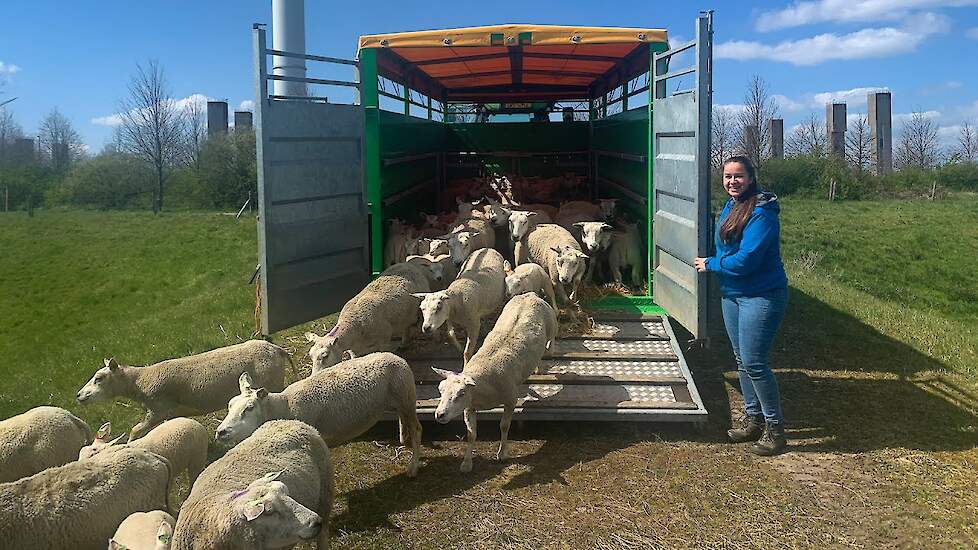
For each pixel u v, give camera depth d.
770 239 6.62
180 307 14.98
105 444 5.71
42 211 39.66
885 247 21.28
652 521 5.71
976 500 5.95
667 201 8.91
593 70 14.38
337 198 9.37
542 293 9.73
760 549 5.32
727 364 9.83
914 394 8.47
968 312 13.99
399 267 8.94
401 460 6.92
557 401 7.36
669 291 8.87
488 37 9.77
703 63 7.38
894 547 5.33
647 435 7.37
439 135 16.36
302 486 4.84
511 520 5.77
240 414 5.65
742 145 41.59
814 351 10.24
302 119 8.69
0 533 4.46
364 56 9.84
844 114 47.34
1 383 10.05
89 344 12.00
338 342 7.40
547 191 15.45
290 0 13.45
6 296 16.86
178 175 44.66
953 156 43.69
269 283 8.31
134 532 4.57
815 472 6.48
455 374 6.48
